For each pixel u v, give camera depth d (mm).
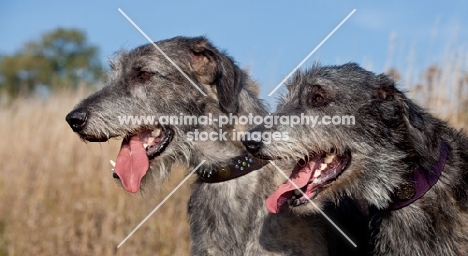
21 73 11219
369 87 2123
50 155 3756
